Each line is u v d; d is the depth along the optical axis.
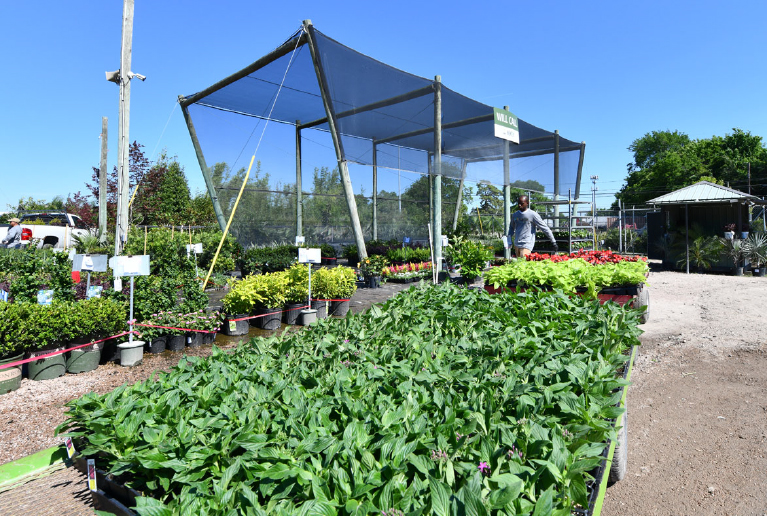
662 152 52.50
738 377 4.79
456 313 3.81
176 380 2.48
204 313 6.78
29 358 4.97
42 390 4.70
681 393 4.48
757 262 14.70
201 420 1.90
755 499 2.69
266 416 1.90
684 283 12.73
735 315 7.77
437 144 12.27
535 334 3.13
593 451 1.64
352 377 2.36
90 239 15.09
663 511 2.67
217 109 15.69
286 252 16.08
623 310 3.90
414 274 12.99
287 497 1.48
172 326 6.17
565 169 20.11
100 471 1.90
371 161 18.91
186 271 7.90
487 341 2.96
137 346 5.64
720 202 15.80
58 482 2.54
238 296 7.16
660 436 3.61
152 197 25.81
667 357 5.66
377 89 12.23
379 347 3.03
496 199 31.52
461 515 1.24
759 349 5.64
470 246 10.05
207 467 1.65
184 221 26.38
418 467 1.46
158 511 1.41
